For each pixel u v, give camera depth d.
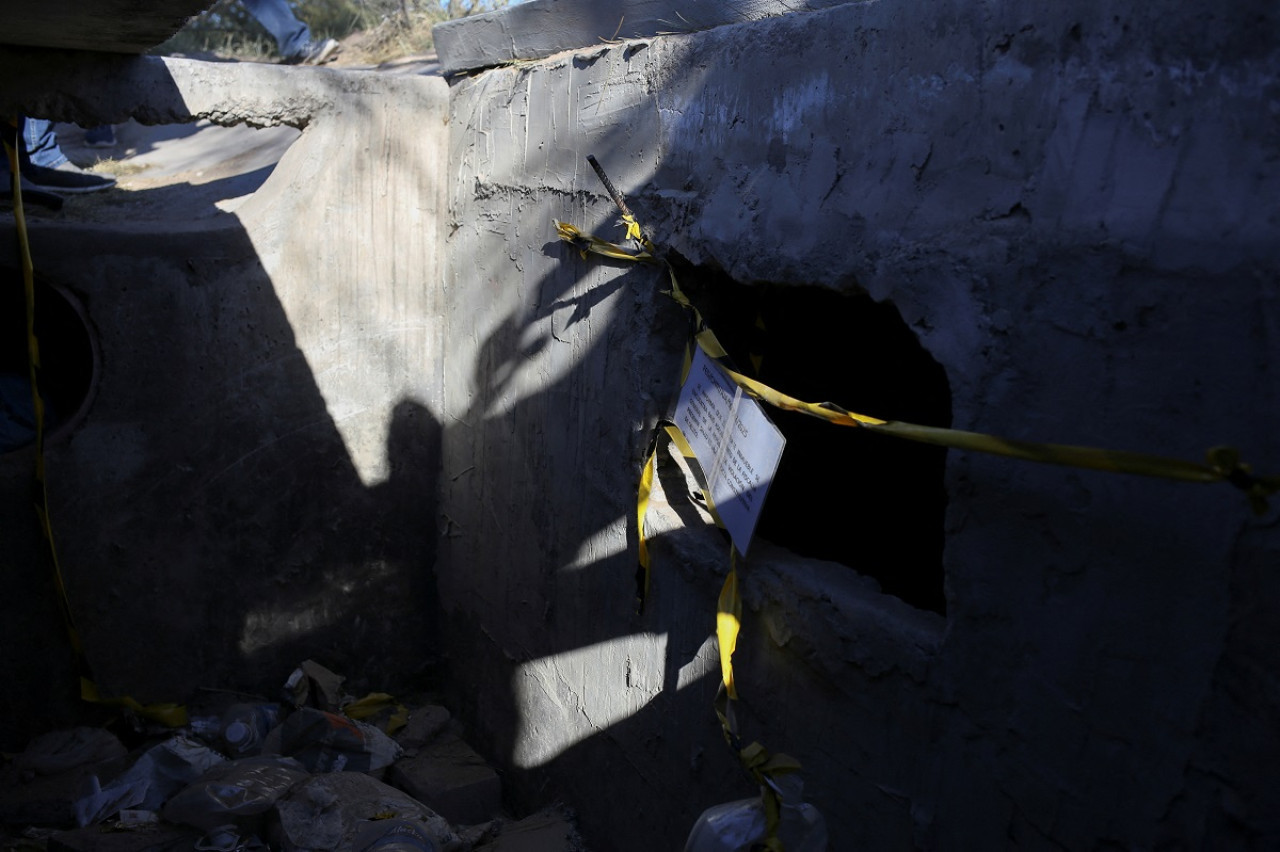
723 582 2.66
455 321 4.36
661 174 2.88
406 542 4.64
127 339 3.98
